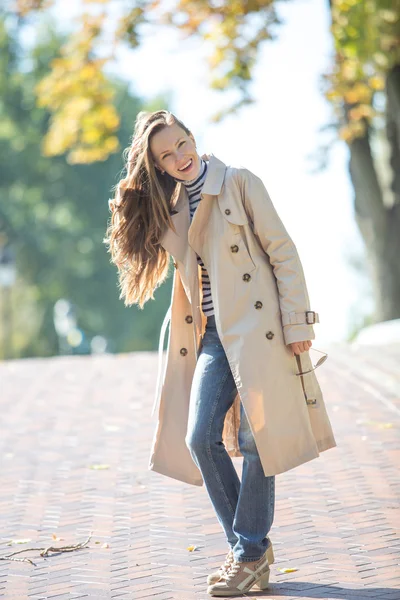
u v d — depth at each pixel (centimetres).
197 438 692
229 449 734
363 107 2891
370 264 3159
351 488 966
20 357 6319
